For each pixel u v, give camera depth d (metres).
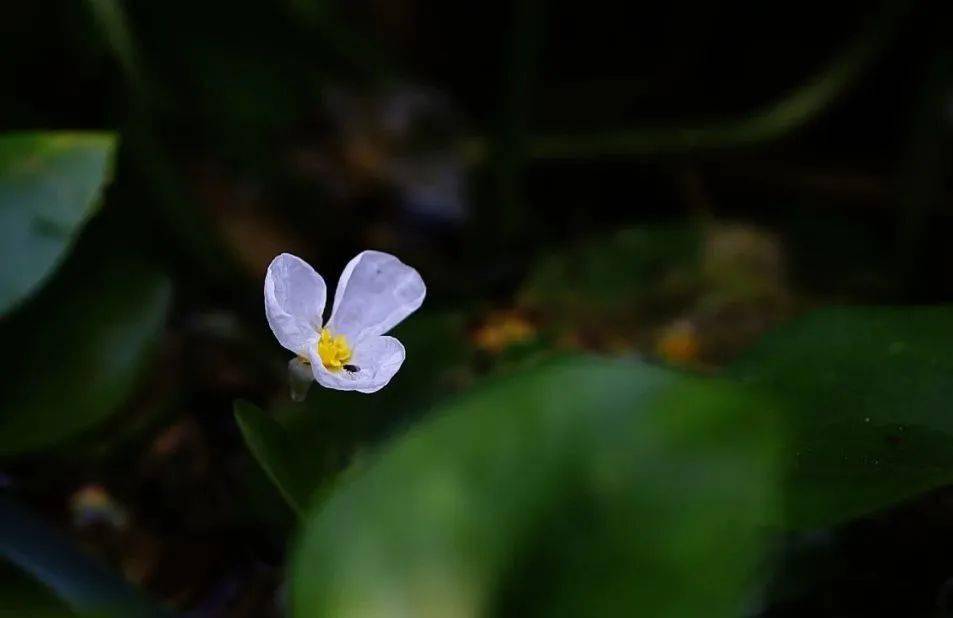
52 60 0.51
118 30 0.47
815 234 0.53
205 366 0.47
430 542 0.33
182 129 0.53
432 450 0.33
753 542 0.32
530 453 0.33
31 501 0.44
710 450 0.33
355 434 0.42
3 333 0.42
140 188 0.49
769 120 0.53
